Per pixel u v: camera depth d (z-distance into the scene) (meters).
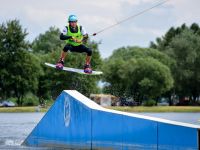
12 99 133.88
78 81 127.50
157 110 108.81
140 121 25.17
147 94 126.38
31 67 121.19
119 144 26.20
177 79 141.75
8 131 47.28
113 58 143.75
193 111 108.12
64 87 127.50
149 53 141.50
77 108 28.75
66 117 29.58
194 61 141.12
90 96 123.62
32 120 69.31
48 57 131.38
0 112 105.69
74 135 28.97
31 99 128.75
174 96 155.50
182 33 150.00
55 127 30.38
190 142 23.00
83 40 27.56
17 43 120.44
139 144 25.19
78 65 128.00
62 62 28.27
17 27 121.19
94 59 131.12
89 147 27.94
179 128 23.47
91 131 27.83
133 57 139.62
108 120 26.83
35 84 122.00
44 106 117.12
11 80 119.25
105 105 122.12
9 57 120.00
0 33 120.75
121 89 130.62
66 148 29.50
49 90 129.75
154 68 124.75
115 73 129.62
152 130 24.64
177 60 142.50
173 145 23.70
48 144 30.80
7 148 31.31
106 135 26.95
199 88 144.12
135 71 126.12
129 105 124.81
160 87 125.38
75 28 27.30
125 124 25.94
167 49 150.50
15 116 83.75
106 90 132.88
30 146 31.84
